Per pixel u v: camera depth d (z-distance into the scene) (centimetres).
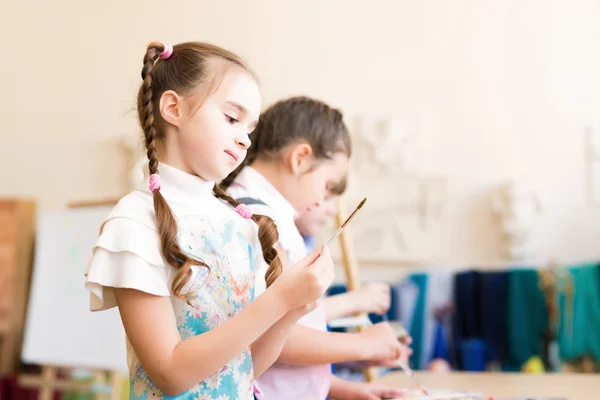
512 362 262
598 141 284
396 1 305
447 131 295
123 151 314
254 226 86
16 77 329
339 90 304
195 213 79
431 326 270
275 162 119
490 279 269
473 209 290
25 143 325
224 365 73
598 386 135
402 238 289
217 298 77
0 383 277
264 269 87
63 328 266
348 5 308
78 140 320
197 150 79
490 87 294
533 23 294
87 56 325
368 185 294
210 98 79
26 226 298
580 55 290
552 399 113
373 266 293
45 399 271
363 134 296
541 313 262
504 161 290
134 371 76
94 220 271
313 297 74
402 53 302
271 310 72
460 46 298
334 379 120
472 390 129
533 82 292
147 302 72
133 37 323
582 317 259
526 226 280
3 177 324
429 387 135
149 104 80
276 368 107
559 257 282
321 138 119
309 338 106
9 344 288
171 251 73
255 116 82
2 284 292
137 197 77
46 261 275
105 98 321
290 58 310
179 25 320
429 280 275
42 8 331
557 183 286
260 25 314
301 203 120
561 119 288
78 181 318
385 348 111
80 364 260
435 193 290
